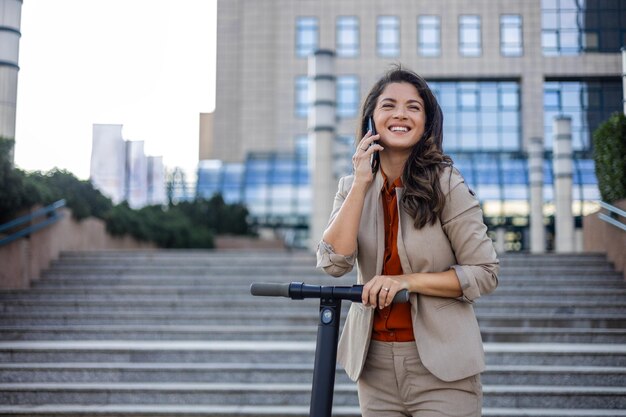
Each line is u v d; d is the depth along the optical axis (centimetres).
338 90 3534
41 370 627
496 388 579
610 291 857
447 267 221
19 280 945
